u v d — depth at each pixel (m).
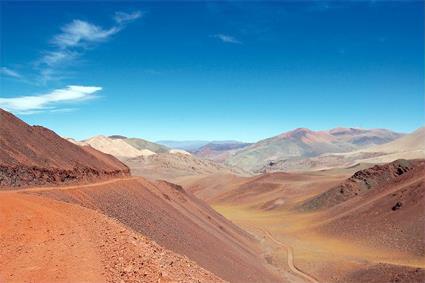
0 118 49.50
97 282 16.83
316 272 62.78
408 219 76.50
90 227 26.31
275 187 178.38
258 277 51.81
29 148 47.78
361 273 57.47
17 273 17.88
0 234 23.28
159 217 50.47
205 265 43.16
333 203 121.62
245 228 104.44
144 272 18.61
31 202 31.20
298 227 103.12
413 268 51.38
